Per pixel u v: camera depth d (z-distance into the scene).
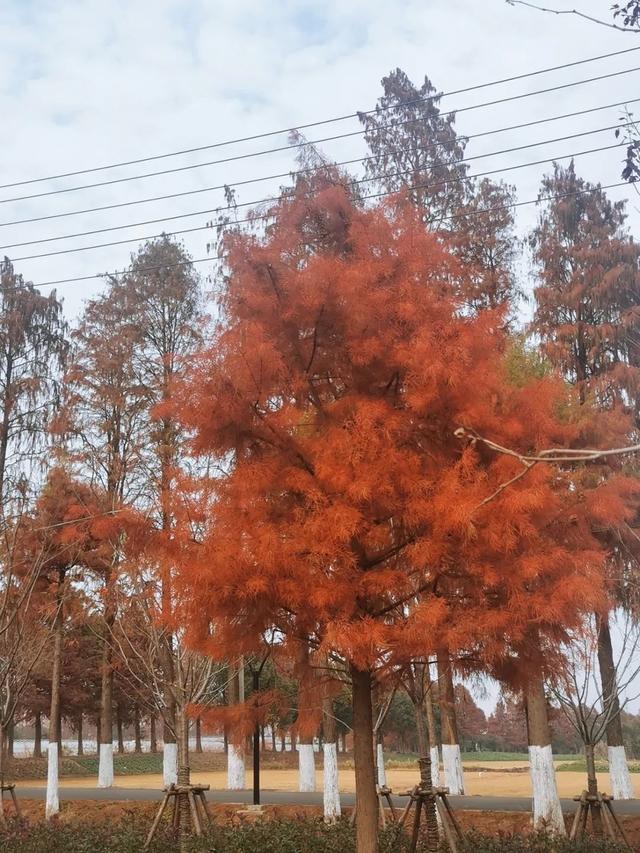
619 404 19.47
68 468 19.06
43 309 30.83
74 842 12.62
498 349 8.61
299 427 8.34
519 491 7.14
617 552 15.96
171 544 8.12
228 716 8.53
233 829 12.81
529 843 12.01
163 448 15.26
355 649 7.10
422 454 7.92
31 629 17.53
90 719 53.59
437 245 8.57
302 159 9.49
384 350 8.06
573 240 24.12
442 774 30.69
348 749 60.09
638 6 6.59
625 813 18.44
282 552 7.21
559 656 8.11
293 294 8.14
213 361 7.95
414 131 23.19
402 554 7.76
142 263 27.22
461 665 8.14
